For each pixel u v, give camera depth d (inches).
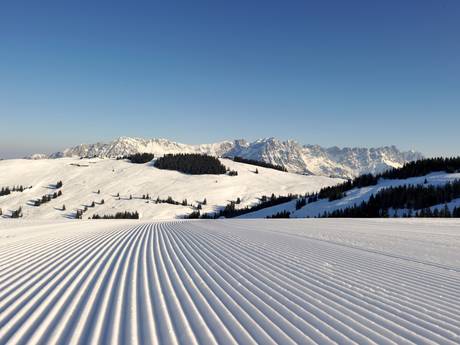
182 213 5723.4
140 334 171.6
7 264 350.9
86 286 261.7
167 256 410.6
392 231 822.5
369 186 4343.0
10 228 923.4
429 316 202.5
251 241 581.6
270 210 4478.3
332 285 272.1
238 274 308.5
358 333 176.2
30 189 7170.3
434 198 2962.6
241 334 173.0
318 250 472.7
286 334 173.8
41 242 561.3
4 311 204.1
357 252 460.8
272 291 252.5
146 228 981.2
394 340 168.4
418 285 276.2
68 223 1318.9
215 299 231.5
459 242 595.8
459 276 315.3
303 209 3998.5
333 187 4643.2
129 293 243.1
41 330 175.9
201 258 396.2
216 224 1174.3
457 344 164.7
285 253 439.8
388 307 218.2
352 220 1412.4
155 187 7180.1
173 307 213.5
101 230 882.1
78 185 7342.5
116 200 6437.0
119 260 379.6
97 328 178.9
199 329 178.7
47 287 258.4
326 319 195.9
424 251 479.2
